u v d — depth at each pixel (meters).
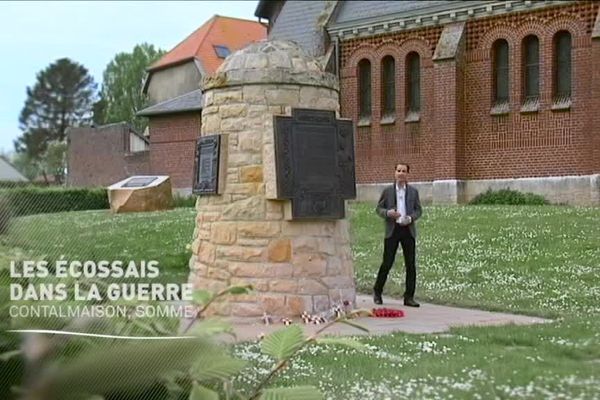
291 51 10.63
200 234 10.71
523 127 28.61
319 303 10.17
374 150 32.28
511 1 28.62
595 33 26.61
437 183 30.09
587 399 5.12
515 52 28.84
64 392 4.21
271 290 10.06
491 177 29.39
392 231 11.96
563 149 27.66
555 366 6.26
